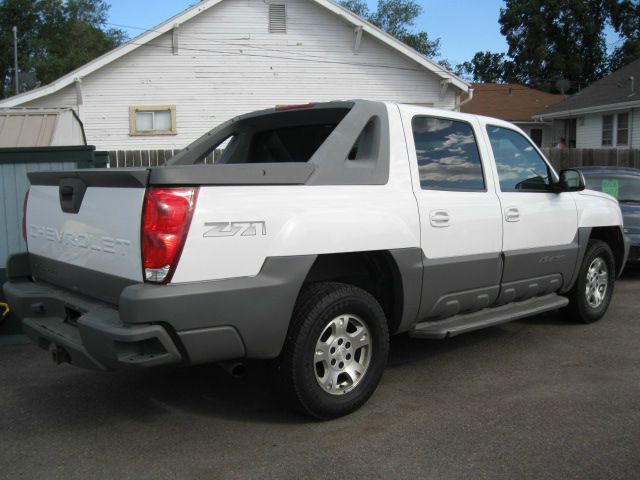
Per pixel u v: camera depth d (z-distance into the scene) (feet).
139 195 11.21
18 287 14.88
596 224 20.90
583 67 149.48
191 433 13.12
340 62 61.62
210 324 11.53
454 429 13.12
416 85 63.00
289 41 60.75
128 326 11.09
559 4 144.66
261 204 12.19
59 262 13.98
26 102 56.70
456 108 64.18
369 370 14.03
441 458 11.84
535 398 14.83
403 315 14.85
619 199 32.24
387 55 62.18
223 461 11.85
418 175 15.20
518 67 155.33
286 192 12.67
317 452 12.15
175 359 11.41
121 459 12.00
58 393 15.60
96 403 14.90
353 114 14.38
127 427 13.50
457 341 19.75
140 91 58.95
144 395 15.38
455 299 15.93
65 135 29.27
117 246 11.84
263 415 13.99
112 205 11.91
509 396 14.99
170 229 11.07
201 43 59.47
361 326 13.96
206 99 60.08
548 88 148.97
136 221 11.27
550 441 12.50
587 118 93.20
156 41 58.54
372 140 14.60
